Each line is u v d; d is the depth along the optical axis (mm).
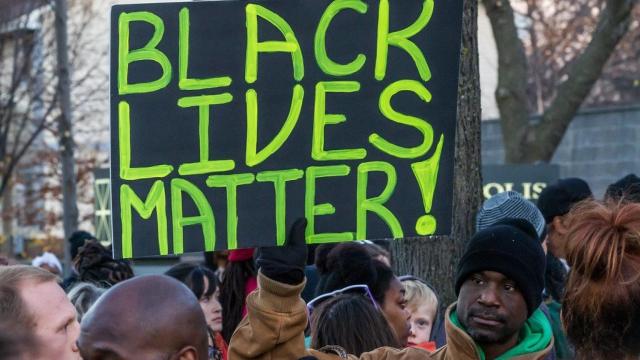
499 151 21828
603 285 3098
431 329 6730
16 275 3842
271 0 4719
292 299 4117
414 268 7211
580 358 3176
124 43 4691
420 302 6664
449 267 7113
